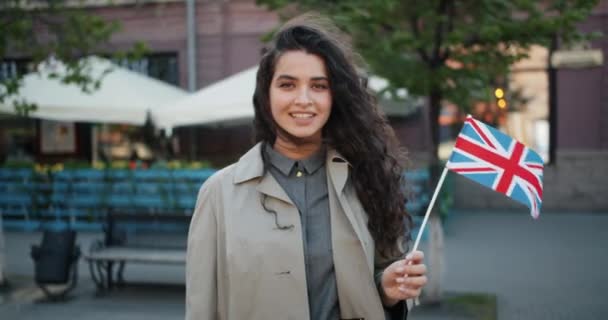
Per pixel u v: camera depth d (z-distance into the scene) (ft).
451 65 18.98
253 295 5.75
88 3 44.80
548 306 19.17
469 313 18.15
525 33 17.15
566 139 40.34
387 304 6.37
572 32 17.53
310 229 6.02
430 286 19.04
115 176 33.68
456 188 42.52
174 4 44.42
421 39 17.93
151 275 23.76
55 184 34.94
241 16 43.73
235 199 6.00
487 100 18.88
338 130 6.24
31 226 35.24
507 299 20.03
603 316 18.11
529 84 40.55
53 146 46.21
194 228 6.18
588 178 40.01
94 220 34.58
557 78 40.04
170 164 35.29
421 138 41.27
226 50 44.04
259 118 6.39
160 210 32.94
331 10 17.60
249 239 5.80
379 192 6.25
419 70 18.04
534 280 22.58
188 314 6.04
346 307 5.93
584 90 39.73
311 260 5.91
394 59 18.03
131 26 45.21
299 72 5.99
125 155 45.73
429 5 17.83
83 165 35.94
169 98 36.29
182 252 21.06
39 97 31.94
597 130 39.75
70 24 22.31
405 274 5.86
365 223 6.19
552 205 40.88
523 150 7.06
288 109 5.99
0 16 21.86
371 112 6.37
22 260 26.94
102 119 32.60
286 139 6.24
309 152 6.34
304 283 5.76
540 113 40.55
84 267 25.36
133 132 45.60
